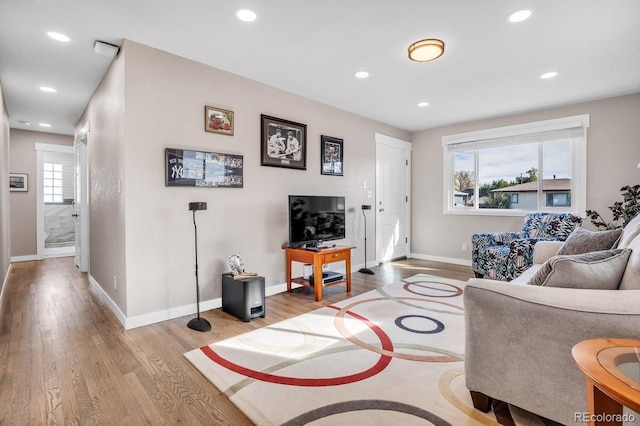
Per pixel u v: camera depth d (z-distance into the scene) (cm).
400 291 375
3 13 229
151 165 279
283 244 385
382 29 251
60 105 437
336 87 375
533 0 214
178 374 198
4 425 153
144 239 276
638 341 112
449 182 557
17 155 580
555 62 308
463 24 243
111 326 274
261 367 204
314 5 220
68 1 214
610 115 408
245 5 220
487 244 405
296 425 151
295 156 396
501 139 498
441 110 466
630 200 370
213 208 320
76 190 539
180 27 248
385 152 546
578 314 130
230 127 331
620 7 220
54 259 605
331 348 230
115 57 290
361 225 499
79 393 179
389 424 151
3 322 285
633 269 144
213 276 321
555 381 135
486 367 154
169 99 288
